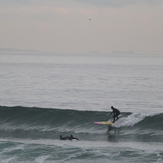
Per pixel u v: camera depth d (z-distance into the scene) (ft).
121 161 236.43
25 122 360.48
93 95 651.66
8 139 307.37
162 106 536.01
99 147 271.49
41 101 569.23
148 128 323.37
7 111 380.17
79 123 350.02
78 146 277.03
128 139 298.35
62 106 523.29
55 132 331.16
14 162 240.12
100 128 333.01
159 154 250.16
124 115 350.23
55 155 252.42
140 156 246.27
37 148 270.05
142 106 533.96
